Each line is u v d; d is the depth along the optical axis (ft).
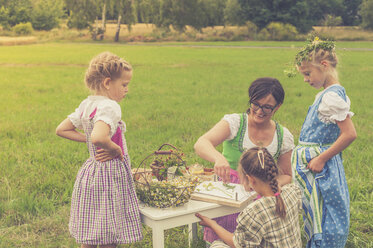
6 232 13.25
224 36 218.59
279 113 33.17
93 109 9.39
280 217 8.58
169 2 219.20
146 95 44.83
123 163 9.53
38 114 34.06
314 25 253.65
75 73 66.44
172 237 13.14
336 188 10.37
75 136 10.26
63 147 23.26
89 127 9.43
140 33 224.94
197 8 221.46
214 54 112.78
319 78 10.55
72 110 36.17
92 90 9.61
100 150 9.37
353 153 21.77
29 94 45.21
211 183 10.78
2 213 14.69
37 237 13.06
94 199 9.22
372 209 14.66
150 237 12.90
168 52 121.70
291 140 11.12
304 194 10.77
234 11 226.58
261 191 8.84
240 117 10.91
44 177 17.88
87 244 9.48
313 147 10.64
